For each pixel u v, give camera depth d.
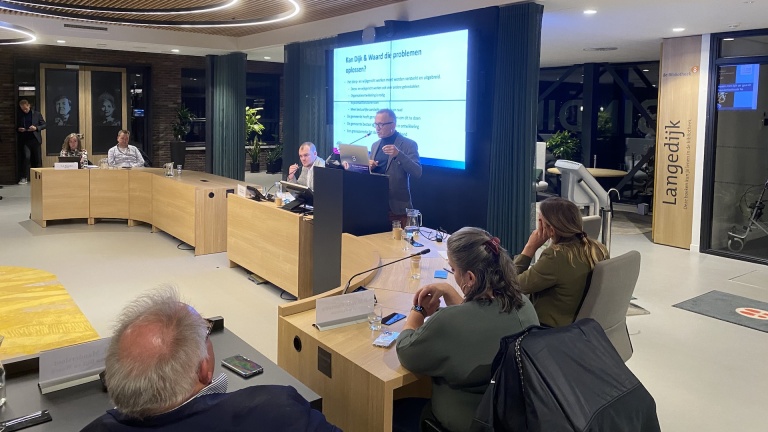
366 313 2.71
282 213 5.36
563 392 1.67
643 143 10.70
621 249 7.60
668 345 4.51
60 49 12.42
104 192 8.31
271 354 4.16
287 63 9.29
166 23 7.12
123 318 1.42
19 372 2.05
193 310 1.46
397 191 5.07
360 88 7.54
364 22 7.50
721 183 7.29
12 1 6.02
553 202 3.00
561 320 2.90
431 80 6.47
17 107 12.05
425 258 3.68
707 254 7.34
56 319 3.07
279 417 1.38
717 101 7.18
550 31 7.12
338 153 5.96
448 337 2.08
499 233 5.98
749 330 4.84
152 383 1.29
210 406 1.35
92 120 13.09
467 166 6.19
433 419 2.26
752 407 3.59
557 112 11.79
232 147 10.92
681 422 3.40
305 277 5.21
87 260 6.54
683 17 6.17
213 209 6.86
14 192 11.13
